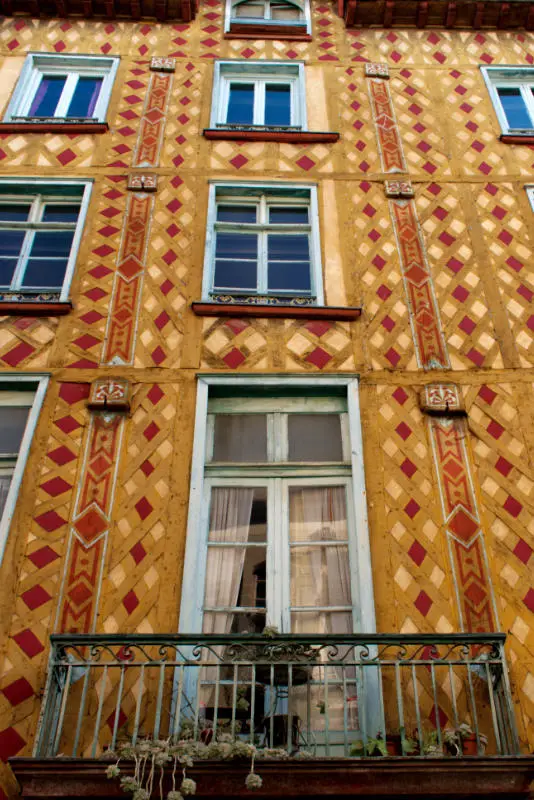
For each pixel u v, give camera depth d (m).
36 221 9.25
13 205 9.50
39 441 7.00
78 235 8.80
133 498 6.70
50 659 5.41
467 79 11.16
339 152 9.99
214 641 5.48
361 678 5.46
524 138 10.16
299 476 7.05
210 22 11.92
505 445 7.17
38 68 11.24
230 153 9.93
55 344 7.77
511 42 11.82
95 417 7.21
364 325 8.09
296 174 9.71
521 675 5.88
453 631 6.09
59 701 5.44
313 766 4.88
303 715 5.86
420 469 6.98
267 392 7.60
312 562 6.61
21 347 7.73
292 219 9.52
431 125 10.43
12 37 11.48
